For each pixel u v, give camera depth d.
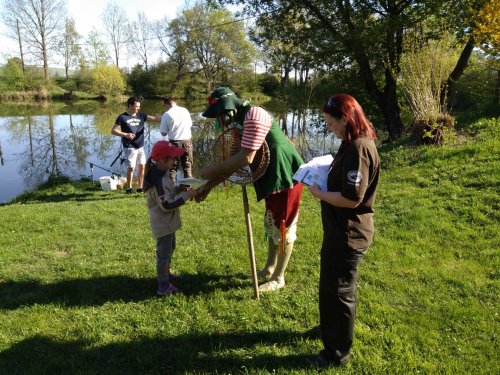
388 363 3.01
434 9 12.27
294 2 14.08
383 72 15.61
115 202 7.90
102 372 3.05
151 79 52.38
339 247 2.82
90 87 52.75
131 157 9.22
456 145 8.73
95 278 4.47
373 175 2.73
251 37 16.61
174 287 4.15
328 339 2.98
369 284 4.17
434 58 9.65
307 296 3.98
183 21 49.03
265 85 42.12
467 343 3.20
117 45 56.75
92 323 3.61
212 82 50.84
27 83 49.88
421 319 3.52
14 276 4.56
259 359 3.14
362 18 13.32
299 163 3.92
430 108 9.31
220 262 4.78
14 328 3.58
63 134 22.05
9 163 15.64
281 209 3.93
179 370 3.06
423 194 6.68
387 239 5.17
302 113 17.30
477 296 3.88
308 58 15.20
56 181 11.22
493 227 5.27
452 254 4.70
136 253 5.15
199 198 4.06
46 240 5.66
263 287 4.15
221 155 3.93
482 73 14.57
